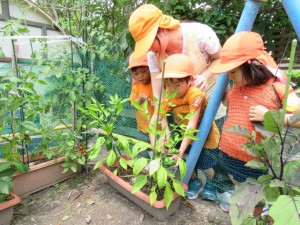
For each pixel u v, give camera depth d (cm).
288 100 126
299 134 95
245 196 93
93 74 225
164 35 157
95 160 254
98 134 250
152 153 168
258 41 131
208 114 166
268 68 135
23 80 175
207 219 168
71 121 229
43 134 198
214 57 175
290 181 96
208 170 192
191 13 281
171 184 171
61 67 207
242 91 147
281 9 302
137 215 172
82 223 167
